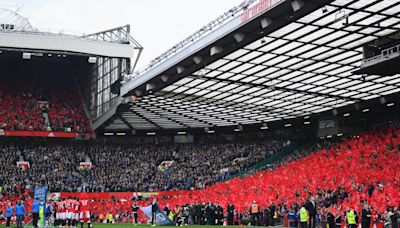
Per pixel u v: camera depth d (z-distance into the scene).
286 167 55.97
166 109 58.41
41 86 74.69
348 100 51.12
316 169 50.50
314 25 31.61
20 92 72.25
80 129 68.69
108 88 60.66
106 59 62.06
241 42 33.78
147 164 67.81
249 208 42.66
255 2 30.36
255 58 38.59
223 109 57.97
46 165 64.12
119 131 70.25
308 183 46.97
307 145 61.94
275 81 45.22
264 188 50.25
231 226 38.44
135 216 43.09
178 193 59.88
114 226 39.22
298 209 37.62
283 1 27.97
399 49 28.92
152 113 60.81
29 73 75.25
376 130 53.69
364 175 43.53
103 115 63.06
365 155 48.62
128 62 55.38
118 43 55.59
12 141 68.12
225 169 64.44
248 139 70.50
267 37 33.81
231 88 48.06
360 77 42.06
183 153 70.12
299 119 60.84
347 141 54.38
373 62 31.11
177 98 52.69
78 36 58.91
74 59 72.75
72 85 77.31
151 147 71.38
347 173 45.69
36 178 60.22
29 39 54.91
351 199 36.09
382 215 32.72
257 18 30.44
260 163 63.12
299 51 36.75
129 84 49.44
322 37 33.78
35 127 66.50
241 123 66.50
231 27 32.75
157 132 71.81
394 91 46.66
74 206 34.81
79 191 58.97
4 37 54.38
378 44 33.81
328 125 58.81
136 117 63.00
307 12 28.62
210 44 35.25
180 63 40.06
